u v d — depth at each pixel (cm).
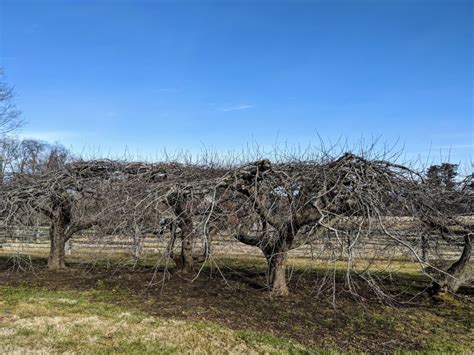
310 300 779
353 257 546
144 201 748
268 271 828
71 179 976
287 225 712
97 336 568
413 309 743
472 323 671
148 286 859
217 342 554
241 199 763
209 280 930
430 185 798
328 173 677
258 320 658
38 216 963
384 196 694
